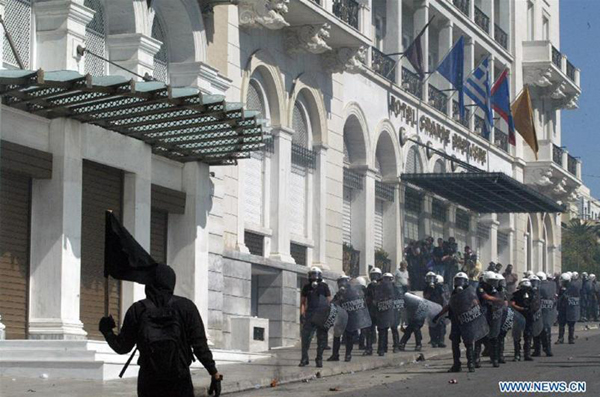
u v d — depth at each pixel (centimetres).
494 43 6375
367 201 4725
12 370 2341
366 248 4700
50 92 2491
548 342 3356
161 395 1241
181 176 3269
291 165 4072
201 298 3256
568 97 7500
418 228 5362
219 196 3422
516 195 5550
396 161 5053
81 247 2814
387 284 3341
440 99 5647
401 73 5141
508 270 5322
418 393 2267
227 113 2709
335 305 2869
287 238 3934
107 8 2991
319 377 2697
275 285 3838
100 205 2895
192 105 2580
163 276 1269
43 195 2661
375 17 5203
